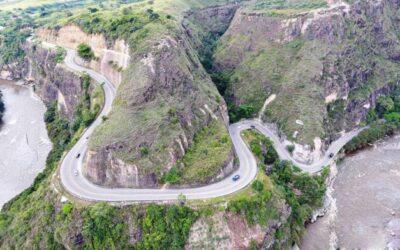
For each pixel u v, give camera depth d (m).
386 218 100.75
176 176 86.38
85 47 139.12
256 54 154.62
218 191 85.50
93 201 81.19
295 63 143.00
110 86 123.00
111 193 84.19
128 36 123.00
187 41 139.75
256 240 80.31
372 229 97.31
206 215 80.06
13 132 141.62
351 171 120.38
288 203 95.25
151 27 123.25
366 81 150.62
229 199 82.56
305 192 104.50
